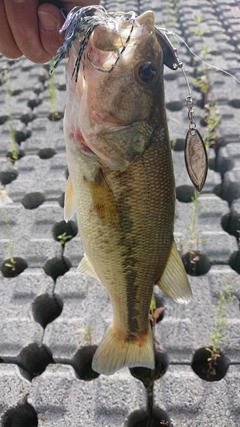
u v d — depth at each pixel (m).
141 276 0.27
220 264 0.44
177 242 0.46
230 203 0.53
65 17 0.24
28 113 0.71
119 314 0.29
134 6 1.06
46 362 0.39
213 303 0.40
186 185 0.54
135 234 0.25
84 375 0.38
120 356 0.30
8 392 0.35
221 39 0.88
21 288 0.43
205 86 0.67
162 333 0.38
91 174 0.24
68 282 0.43
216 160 0.58
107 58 0.22
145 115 0.23
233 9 1.02
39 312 0.42
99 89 0.22
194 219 0.45
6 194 0.55
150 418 0.34
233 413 0.32
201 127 0.64
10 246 0.46
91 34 0.21
